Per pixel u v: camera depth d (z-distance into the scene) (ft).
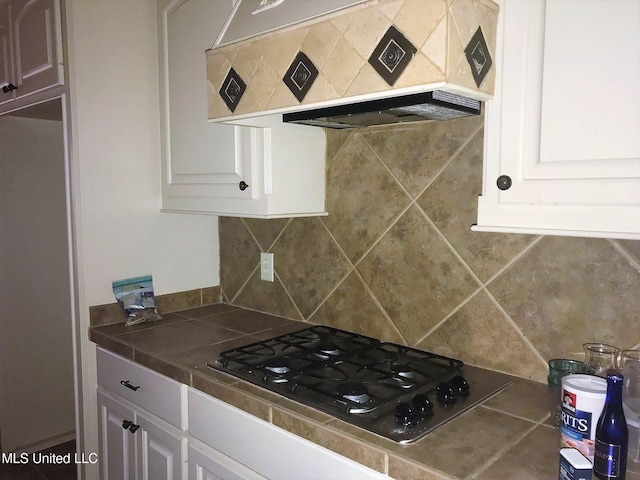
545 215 3.26
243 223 6.89
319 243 5.93
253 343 5.40
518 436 3.43
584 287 4.05
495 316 4.57
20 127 8.14
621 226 2.95
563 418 3.22
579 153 3.09
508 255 4.44
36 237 8.53
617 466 2.87
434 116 4.49
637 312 3.80
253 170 5.21
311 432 3.62
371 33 3.52
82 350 6.07
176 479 4.92
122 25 6.07
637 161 2.88
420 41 3.27
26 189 8.32
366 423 3.57
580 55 3.05
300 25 3.95
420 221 4.99
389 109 4.05
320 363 4.62
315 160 5.60
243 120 4.73
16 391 8.57
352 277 5.63
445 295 4.88
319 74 3.85
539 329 4.32
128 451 5.60
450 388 4.00
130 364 5.43
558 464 3.09
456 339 4.84
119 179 6.21
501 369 4.58
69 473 8.31
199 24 5.61
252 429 4.10
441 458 3.14
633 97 2.86
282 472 3.90
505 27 3.41
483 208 3.57
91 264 6.07
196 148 5.85
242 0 4.71
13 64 6.81
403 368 4.49
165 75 6.22
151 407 5.17
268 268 6.59
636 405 3.41
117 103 6.11
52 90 6.13
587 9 3.00
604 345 3.88
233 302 7.18
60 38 5.83
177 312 6.82
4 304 8.25
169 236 6.75
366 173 5.37
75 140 5.83
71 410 9.32
